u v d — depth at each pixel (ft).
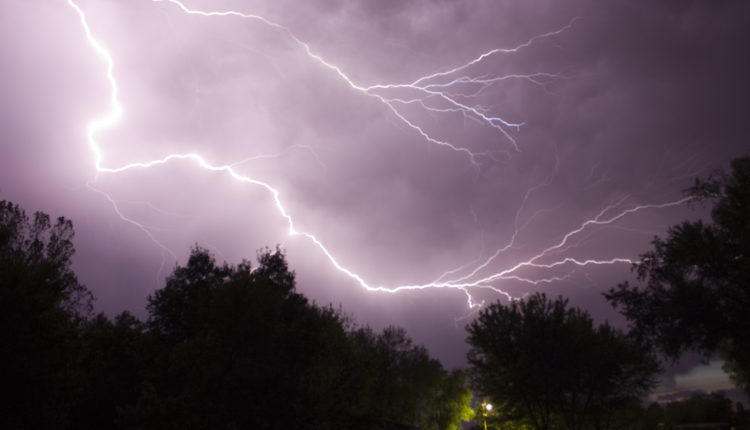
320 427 41.52
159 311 59.72
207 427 37.45
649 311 45.50
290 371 42.57
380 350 115.96
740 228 41.73
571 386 80.18
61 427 35.94
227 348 40.75
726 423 117.60
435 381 127.24
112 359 55.52
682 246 43.52
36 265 36.83
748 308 40.96
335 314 54.80
